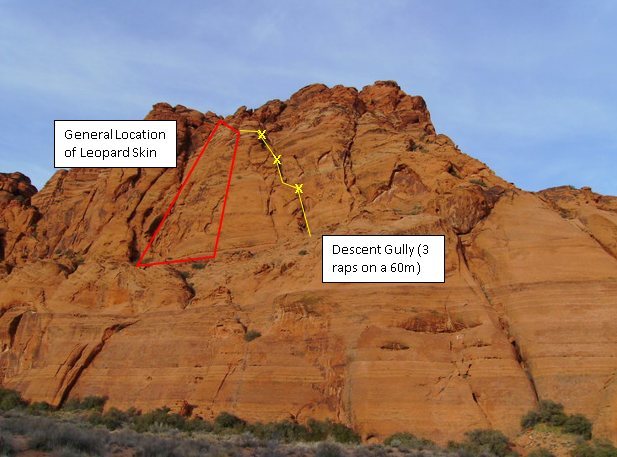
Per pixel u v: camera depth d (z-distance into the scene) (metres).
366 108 84.56
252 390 48.62
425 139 74.31
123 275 62.03
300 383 48.38
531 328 48.31
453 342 48.03
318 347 49.44
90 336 58.25
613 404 41.66
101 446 32.62
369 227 56.06
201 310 56.66
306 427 45.69
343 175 69.25
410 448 40.81
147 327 57.19
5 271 73.88
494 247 54.12
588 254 51.38
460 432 42.97
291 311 51.69
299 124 78.69
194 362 52.66
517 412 44.16
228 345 52.25
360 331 48.06
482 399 45.06
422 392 44.84
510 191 58.41
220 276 61.91
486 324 48.38
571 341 46.75
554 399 44.62
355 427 44.56
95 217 80.31
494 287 52.28
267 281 58.00
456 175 65.06
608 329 46.62
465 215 56.50
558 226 54.19
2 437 30.59
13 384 58.38
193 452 33.81
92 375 56.09
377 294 49.81
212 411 48.84
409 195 64.31
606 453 38.53
